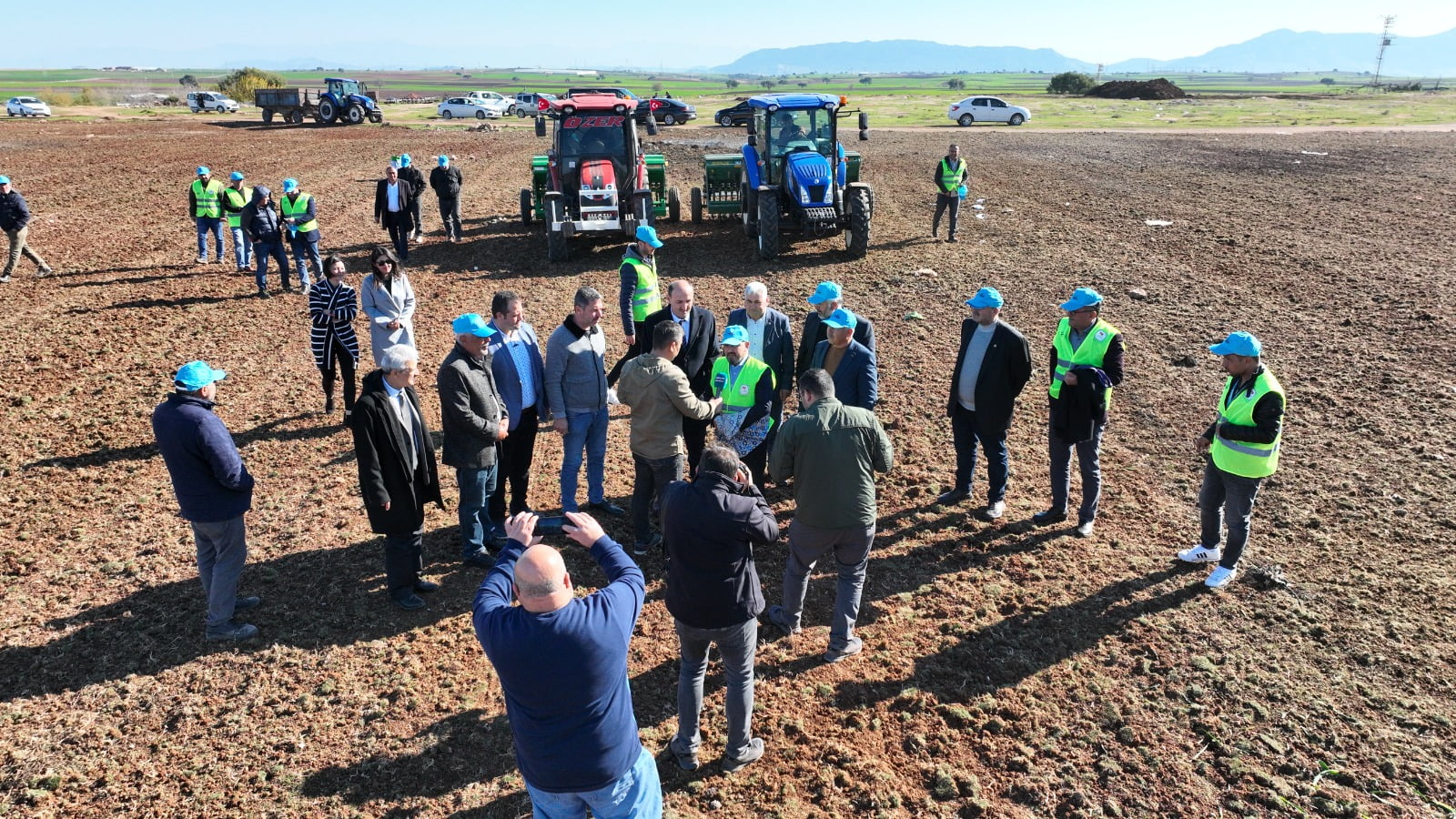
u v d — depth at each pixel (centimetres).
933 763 400
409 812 372
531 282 1230
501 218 1688
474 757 403
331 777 391
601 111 1374
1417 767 386
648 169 1547
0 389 832
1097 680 448
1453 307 998
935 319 1038
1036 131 3269
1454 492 618
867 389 570
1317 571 536
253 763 398
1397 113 4066
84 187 1941
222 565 468
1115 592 524
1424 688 434
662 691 448
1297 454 687
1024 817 368
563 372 562
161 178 2092
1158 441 725
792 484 664
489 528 590
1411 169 2006
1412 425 725
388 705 435
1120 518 612
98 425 766
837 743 411
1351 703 426
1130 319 1016
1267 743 402
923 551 576
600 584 535
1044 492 655
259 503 636
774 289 1164
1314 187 1814
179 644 480
